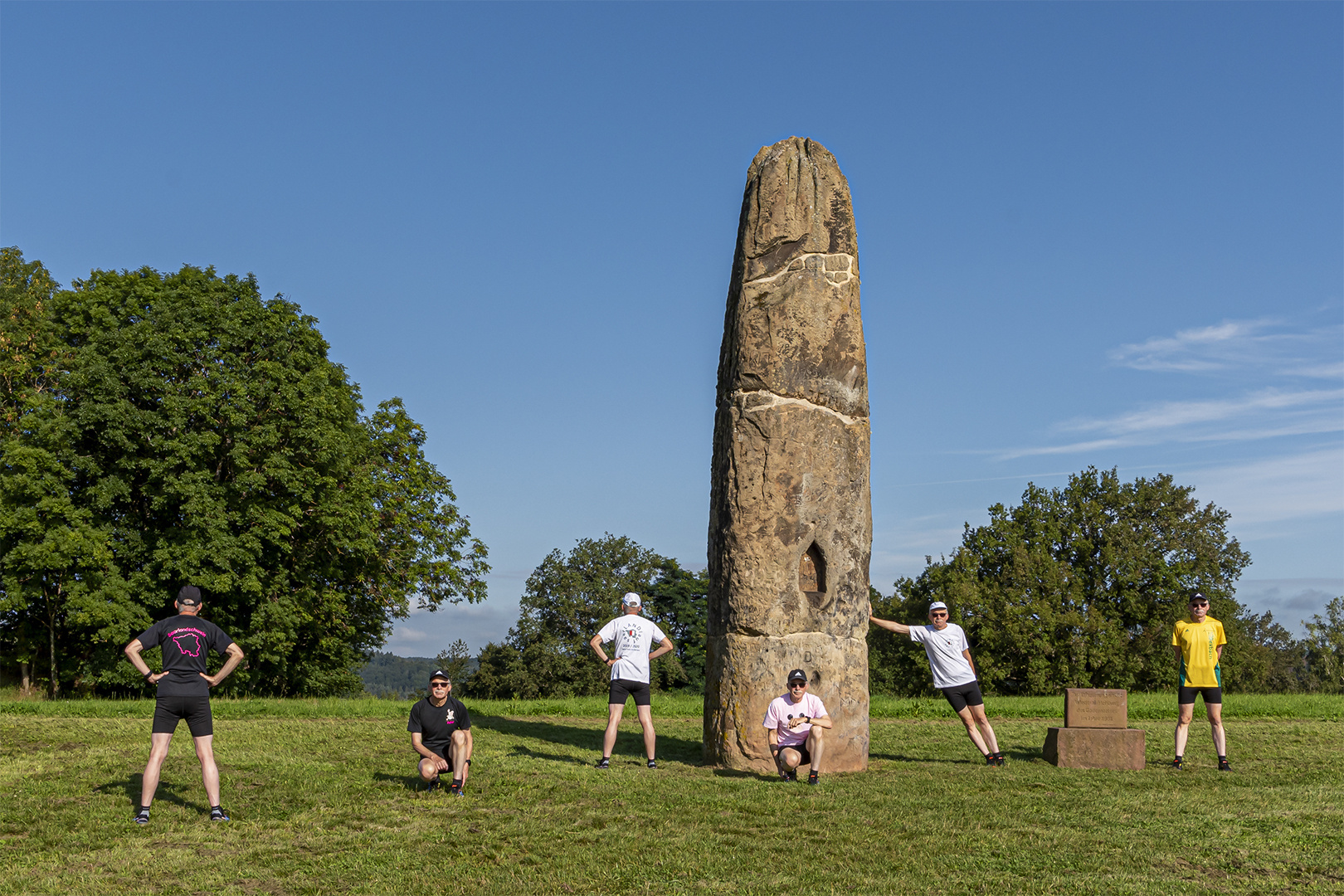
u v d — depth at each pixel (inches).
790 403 503.5
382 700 850.8
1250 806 374.6
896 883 275.0
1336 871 286.2
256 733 579.8
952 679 493.7
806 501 498.0
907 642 2332.7
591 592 2613.2
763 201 521.7
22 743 526.0
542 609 2652.6
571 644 2613.2
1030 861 296.7
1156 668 2003.0
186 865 295.6
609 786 410.9
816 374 508.7
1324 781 435.8
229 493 1198.9
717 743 487.2
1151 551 2126.0
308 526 1323.8
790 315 509.4
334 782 417.4
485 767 456.8
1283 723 703.1
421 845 317.1
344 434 1296.8
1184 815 358.0
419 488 1550.2
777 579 489.7
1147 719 741.3
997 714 795.4
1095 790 408.8
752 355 507.8
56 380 1225.4
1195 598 483.5
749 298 514.3
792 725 442.0
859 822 345.7
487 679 2568.9
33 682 1310.3
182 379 1214.9
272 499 1242.6
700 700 879.1
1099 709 486.6
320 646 1427.2
